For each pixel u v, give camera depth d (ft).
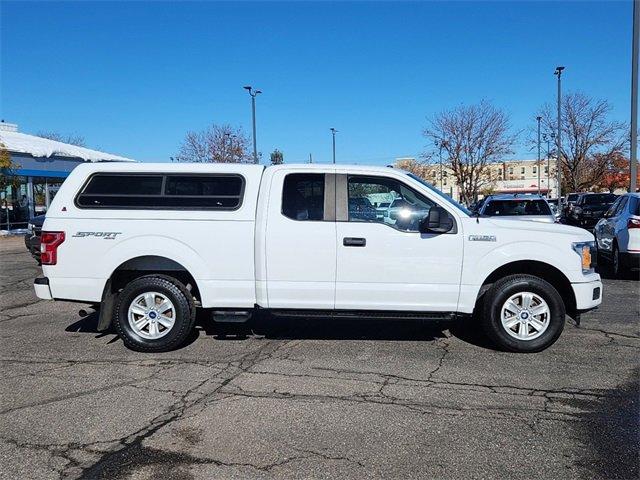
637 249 34.35
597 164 133.39
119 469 11.43
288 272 19.31
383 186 19.58
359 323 23.98
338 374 17.30
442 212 18.81
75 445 12.53
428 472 11.31
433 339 21.39
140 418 13.99
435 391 15.80
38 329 23.53
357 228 19.21
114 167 19.95
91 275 19.56
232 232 19.40
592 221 78.13
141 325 19.88
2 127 102.63
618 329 22.82
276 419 13.89
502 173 184.96
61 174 90.07
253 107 107.55
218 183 19.80
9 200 80.07
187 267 19.51
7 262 47.19
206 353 19.67
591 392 15.71
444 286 19.21
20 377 17.21
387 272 19.19
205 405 14.83
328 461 11.75
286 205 19.49
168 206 19.66
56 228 19.62
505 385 16.29
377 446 12.44
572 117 127.24
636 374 17.22
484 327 19.65
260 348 20.24
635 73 57.62
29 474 11.25
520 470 11.39
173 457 11.94
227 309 19.88
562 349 19.93
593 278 19.56
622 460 11.78
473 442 12.62
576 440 12.71
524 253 19.07
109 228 19.51
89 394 15.70
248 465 11.59
